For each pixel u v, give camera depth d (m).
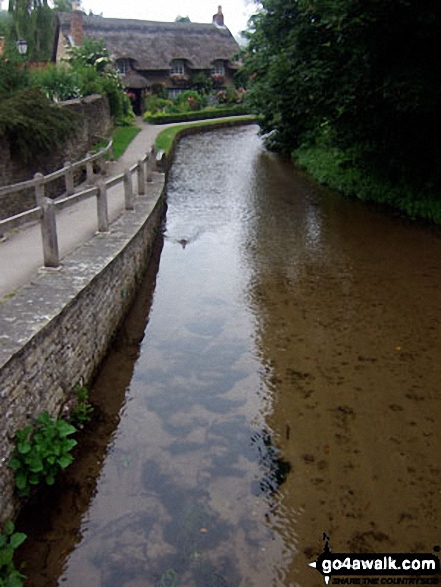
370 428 5.55
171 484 4.86
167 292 9.04
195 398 6.11
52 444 4.61
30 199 10.84
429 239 11.43
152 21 40.88
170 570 4.04
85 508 4.59
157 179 13.75
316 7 11.11
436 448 5.26
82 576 3.99
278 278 9.55
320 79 12.34
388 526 4.41
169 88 39.62
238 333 7.61
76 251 7.38
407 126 12.55
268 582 3.96
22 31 37.91
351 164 16.05
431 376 6.43
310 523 4.45
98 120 19.30
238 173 19.39
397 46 10.98
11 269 6.57
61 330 5.28
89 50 26.59
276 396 6.12
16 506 4.37
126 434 5.52
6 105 10.67
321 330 7.61
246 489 4.80
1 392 4.08
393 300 8.52
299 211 13.97
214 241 11.69
